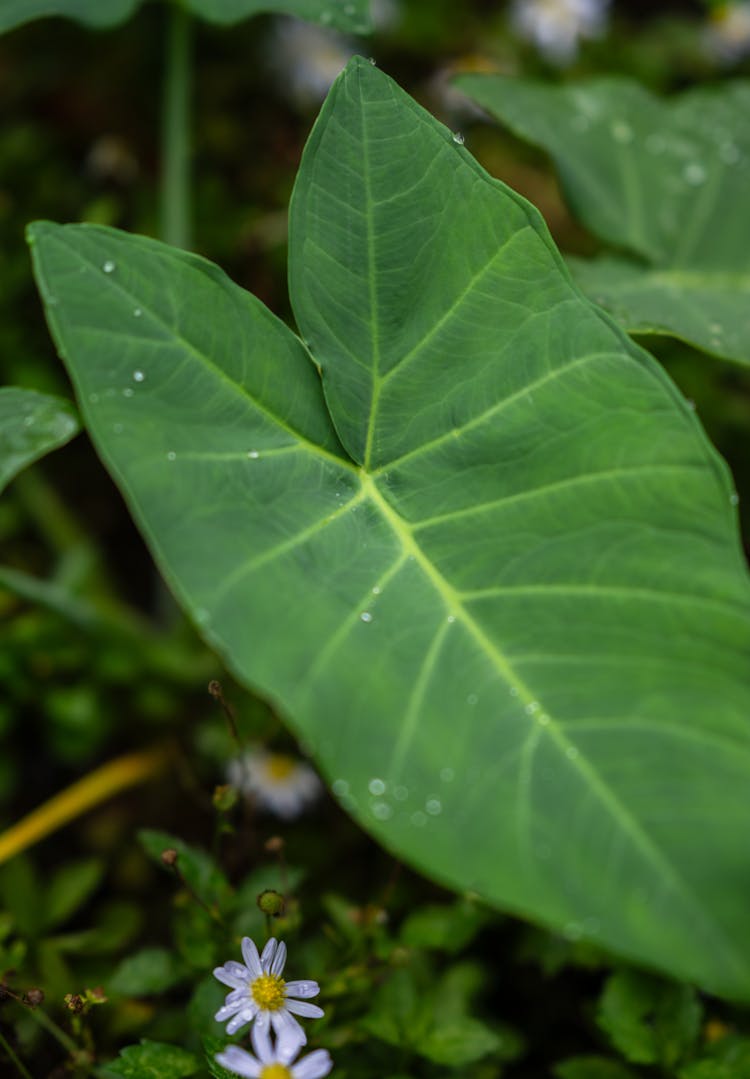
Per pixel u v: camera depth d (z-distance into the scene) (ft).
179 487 1.93
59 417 2.02
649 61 3.62
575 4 3.24
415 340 2.07
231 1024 2.03
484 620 1.94
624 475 1.99
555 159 2.48
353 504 2.02
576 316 2.05
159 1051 2.07
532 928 2.31
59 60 3.43
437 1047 2.16
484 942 2.44
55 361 2.93
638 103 2.60
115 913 2.37
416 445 2.05
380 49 3.47
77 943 2.30
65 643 2.60
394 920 2.44
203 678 2.66
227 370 2.00
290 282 2.06
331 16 2.33
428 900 2.47
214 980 2.15
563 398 2.03
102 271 1.97
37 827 2.40
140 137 3.43
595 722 1.88
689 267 2.49
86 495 3.07
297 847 2.52
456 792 1.85
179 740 2.65
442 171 2.08
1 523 2.77
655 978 2.20
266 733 2.52
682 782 1.85
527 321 2.06
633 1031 2.17
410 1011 2.20
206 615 1.88
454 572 1.97
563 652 1.91
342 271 2.07
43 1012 2.24
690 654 1.91
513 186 3.44
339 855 2.53
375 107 2.08
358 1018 2.21
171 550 1.90
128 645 2.62
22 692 2.57
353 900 2.48
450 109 3.35
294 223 2.06
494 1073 2.23
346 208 2.07
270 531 1.95
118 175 3.21
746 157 2.57
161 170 3.38
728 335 2.31
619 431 2.01
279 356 2.04
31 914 2.32
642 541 1.97
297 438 2.02
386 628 1.92
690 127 2.59
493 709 1.88
